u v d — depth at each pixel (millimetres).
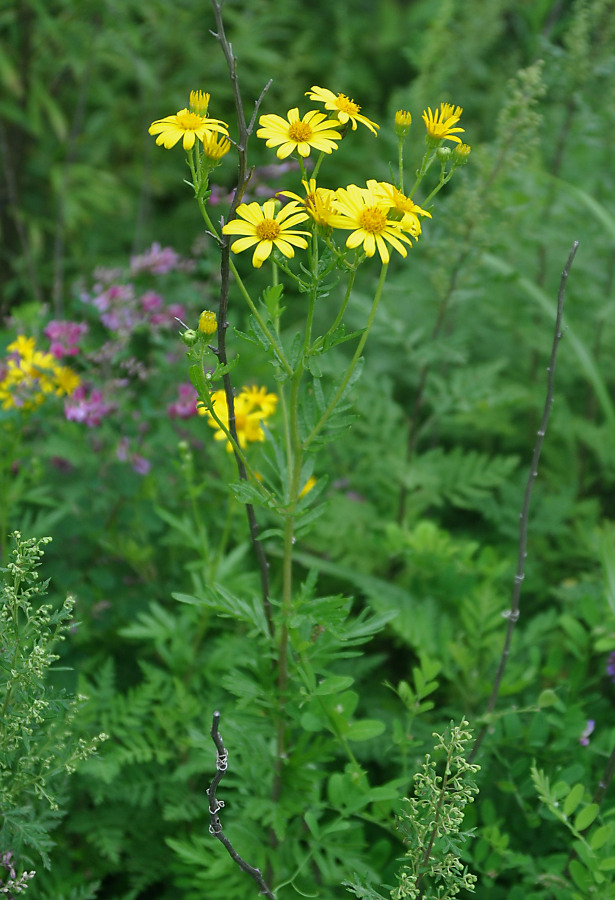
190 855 793
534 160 1174
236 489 741
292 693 774
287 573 765
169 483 954
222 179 1370
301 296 1409
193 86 1585
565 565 1016
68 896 818
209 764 835
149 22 1555
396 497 1034
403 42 1914
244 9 1722
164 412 946
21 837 735
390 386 1042
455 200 957
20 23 1393
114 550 921
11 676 727
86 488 932
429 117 735
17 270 1447
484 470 1028
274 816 781
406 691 793
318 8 1979
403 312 1269
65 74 1525
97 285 945
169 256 967
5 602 728
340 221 707
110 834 836
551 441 1202
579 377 1246
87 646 914
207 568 873
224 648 875
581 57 1079
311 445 757
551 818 784
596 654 896
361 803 772
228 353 1045
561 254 1192
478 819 820
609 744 823
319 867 810
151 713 882
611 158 1162
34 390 873
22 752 750
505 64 1529
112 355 914
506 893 792
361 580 909
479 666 879
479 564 910
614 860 742
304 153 715
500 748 832
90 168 1525
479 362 1253
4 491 892
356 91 1818
